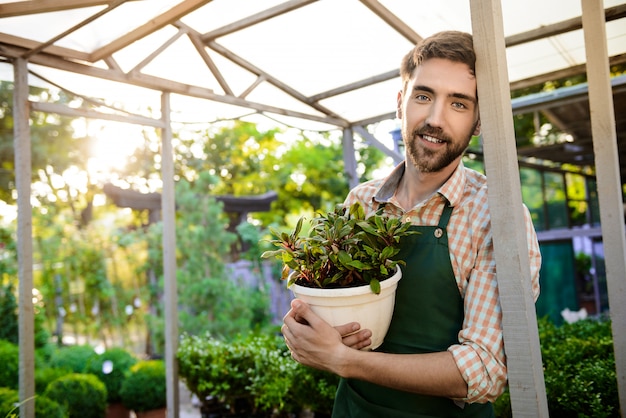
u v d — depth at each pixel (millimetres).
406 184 1305
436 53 1079
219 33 2896
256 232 7285
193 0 2195
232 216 8469
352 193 1473
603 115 1685
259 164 11727
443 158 1102
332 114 4180
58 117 8688
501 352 997
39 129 8500
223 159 10789
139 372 3994
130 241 6441
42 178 8953
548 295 7789
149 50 2875
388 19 2709
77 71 2738
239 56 3205
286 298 7141
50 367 4711
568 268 7688
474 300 1052
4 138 8156
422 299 1166
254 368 3369
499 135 1007
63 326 6918
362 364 1000
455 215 1160
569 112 4879
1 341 4711
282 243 1146
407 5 2619
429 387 979
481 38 1036
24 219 2475
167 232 3322
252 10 2686
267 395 3115
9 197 8758
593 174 8492
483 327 1011
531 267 1061
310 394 2988
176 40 2865
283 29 2854
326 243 1055
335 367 1017
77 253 6316
